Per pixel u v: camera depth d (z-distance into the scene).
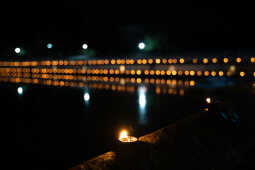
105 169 1.66
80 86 7.81
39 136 2.99
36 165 2.18
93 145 2.66
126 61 10.14
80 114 4.11
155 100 5.21
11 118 3.90
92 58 11.34
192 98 5.29
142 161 1.80
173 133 2.37
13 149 2.58
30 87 7.71
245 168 2.13
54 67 12.08
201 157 2.06
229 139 2.45
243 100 4.18
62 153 2.46
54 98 5.70
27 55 13.88
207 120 2.78
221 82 7.29
